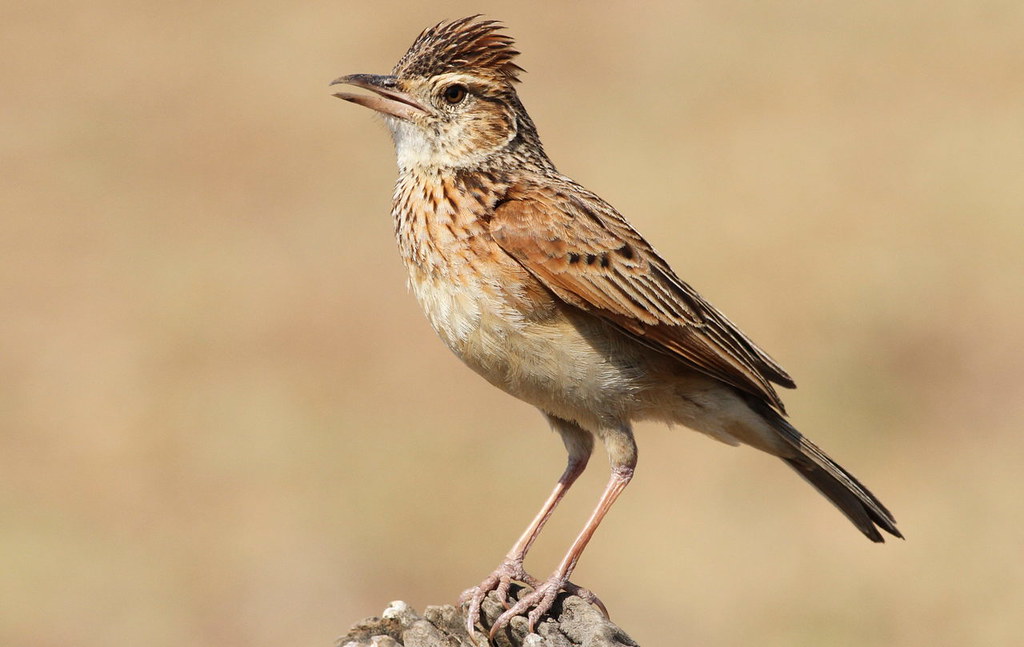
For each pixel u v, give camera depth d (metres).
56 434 16.52
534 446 15.88
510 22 25.33
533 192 8.05
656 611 13.84
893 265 18.64
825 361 17.33
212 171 21.75
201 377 17.44
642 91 23.23
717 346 8.16
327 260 19.61
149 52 24.81
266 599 14.24
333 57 24.41
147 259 19.83
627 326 7.94
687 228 19.62
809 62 23.78
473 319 7.94
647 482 15.46
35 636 13.96
